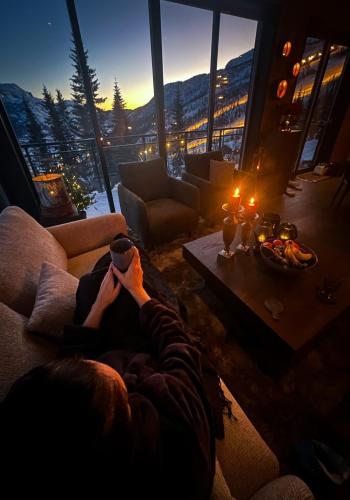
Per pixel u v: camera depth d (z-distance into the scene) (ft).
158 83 8.13
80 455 0.81
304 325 3.39
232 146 13.12
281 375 3.81
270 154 10.24
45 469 0.76
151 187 8.05
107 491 0.84
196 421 1.43
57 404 0.83
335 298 3.82
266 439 3.23
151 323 2.11
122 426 0.97
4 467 0.74
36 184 5.85
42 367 0.94
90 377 0.94
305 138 13.04
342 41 11.42
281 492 1.73
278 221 5.18
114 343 2.28
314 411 3.53
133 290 2.29
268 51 9.35
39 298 2.63
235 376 3.99
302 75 10.93
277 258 4.07
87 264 4.61
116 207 11.07
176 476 1.14
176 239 8.13
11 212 3.87
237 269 4.49
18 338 2.08
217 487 1.63
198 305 5.43
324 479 2.72
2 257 2.86
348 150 15.38
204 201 8.46
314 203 9.17
